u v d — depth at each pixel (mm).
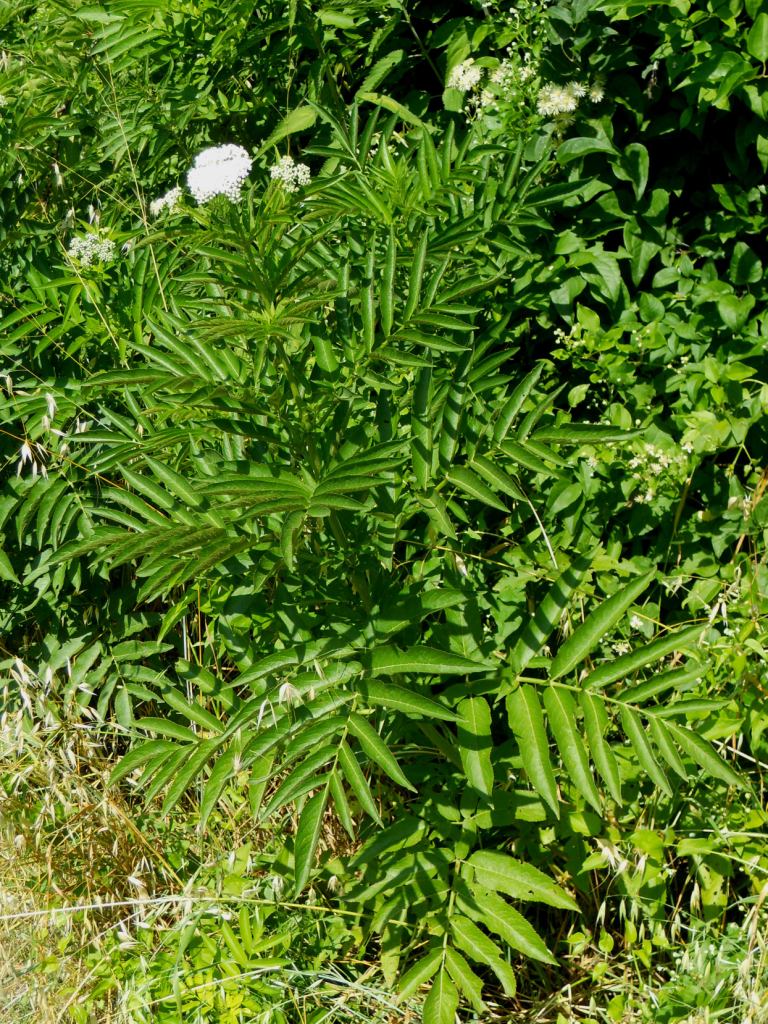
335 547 2285
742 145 2838
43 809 2537
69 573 2922
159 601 3119
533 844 2344
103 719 2846
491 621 2637
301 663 2084
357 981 2342
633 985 2254
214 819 2721
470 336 2463
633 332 2830
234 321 1914
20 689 2631
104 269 3018
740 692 2342
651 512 2791
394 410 2258
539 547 2707
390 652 2002
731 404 2717
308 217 2574
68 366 3111
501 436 2174
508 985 1949
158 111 3480
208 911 2383
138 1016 2242
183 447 2230
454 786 2312
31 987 2449
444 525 2025
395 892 2156
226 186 1875
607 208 2967
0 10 3916
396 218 2744
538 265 2963
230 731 2016
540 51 2992
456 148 3033
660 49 2762
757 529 2699
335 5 3416
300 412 2096
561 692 2010
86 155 3555
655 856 2172
